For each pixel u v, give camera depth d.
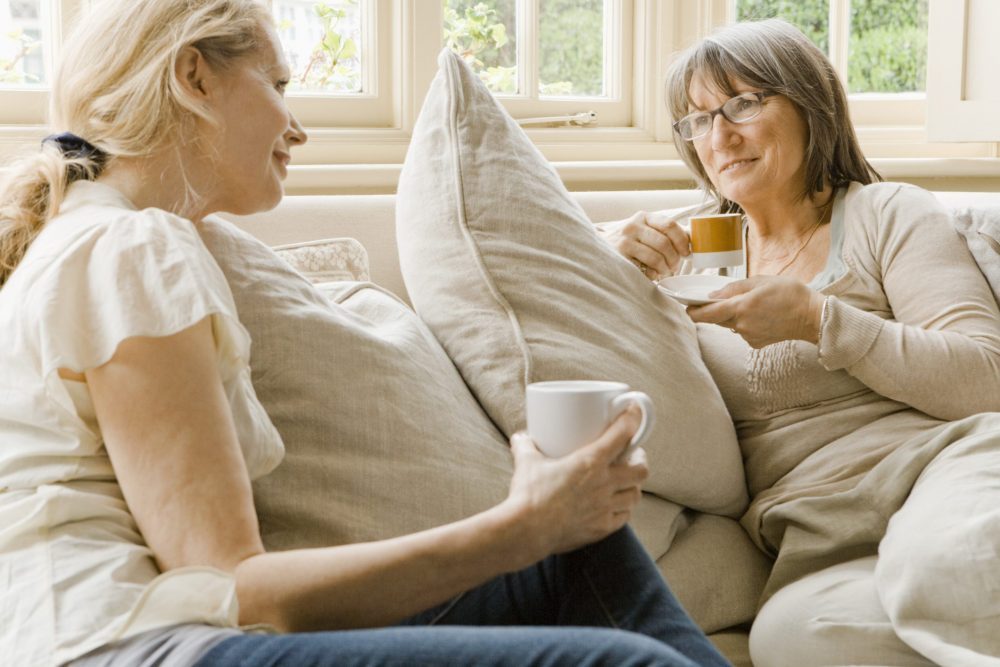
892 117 3.19
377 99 2.54
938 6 2.91
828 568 1.55
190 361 1.01
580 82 2.89
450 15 2.66
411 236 1.66
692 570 1.58
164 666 0.91
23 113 2.18
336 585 0.97
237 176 1.30
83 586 0.98
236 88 1.27
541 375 1.49
